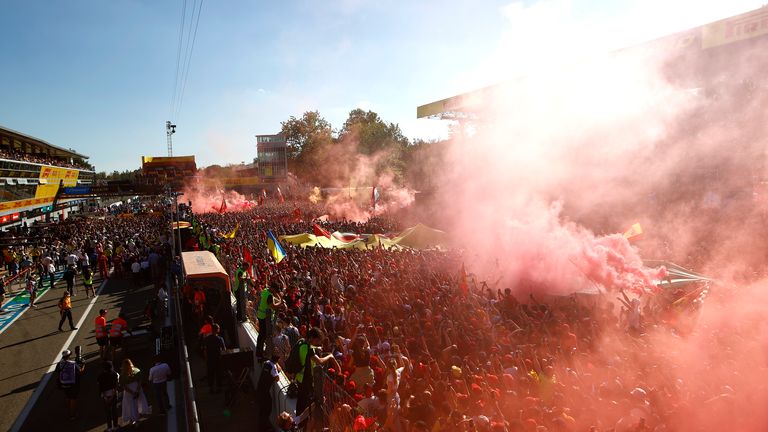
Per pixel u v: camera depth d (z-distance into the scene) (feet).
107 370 36.73
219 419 35.14
